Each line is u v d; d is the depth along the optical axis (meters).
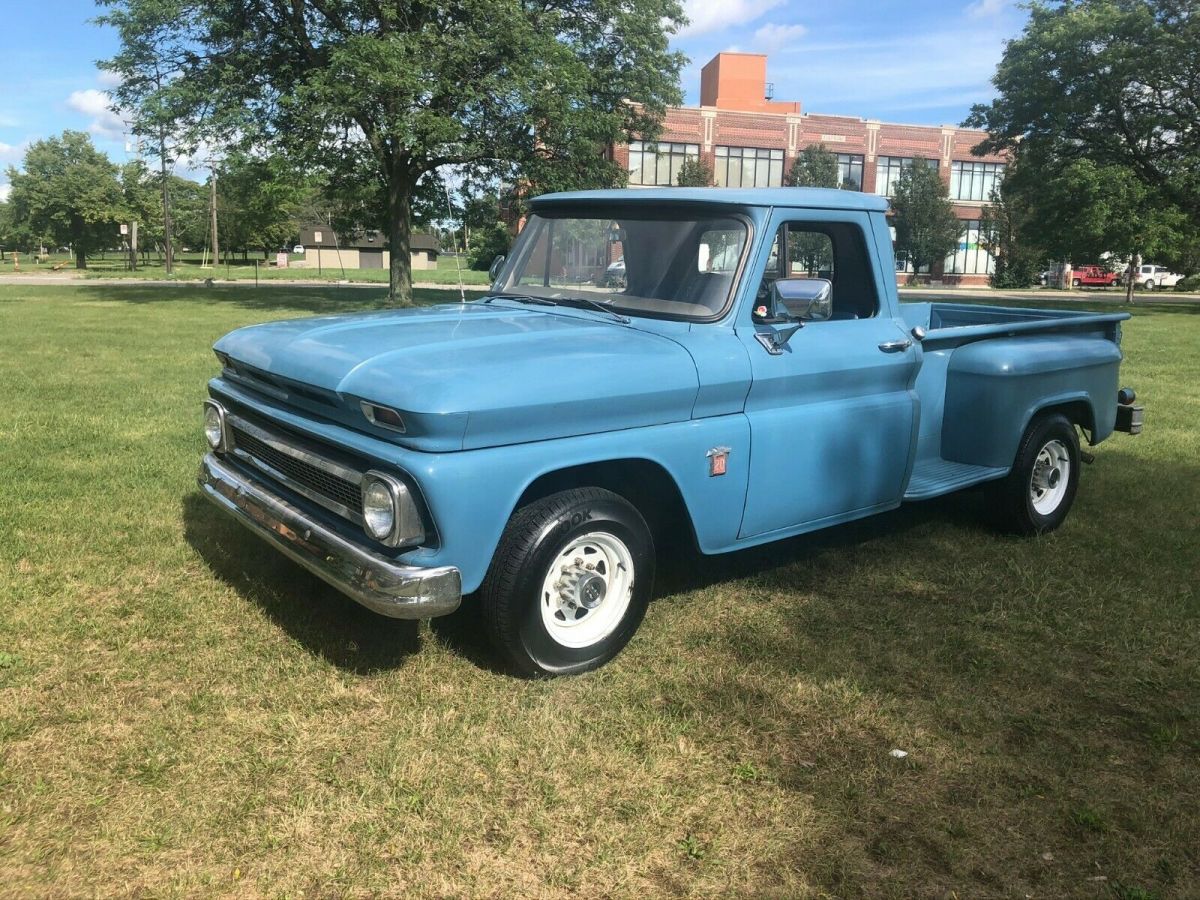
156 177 23.92
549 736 3.03
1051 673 3.63
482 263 15.27
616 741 3.03
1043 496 5.38
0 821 2.52
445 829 2.56
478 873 2.40
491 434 3.00
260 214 37.84
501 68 20.94
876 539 5.21
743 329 3.73
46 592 4.03
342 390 3.11
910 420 4.41
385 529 2.95
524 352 3.27
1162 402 10.08
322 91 19.67
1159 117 30.19
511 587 3.17
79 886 2.30
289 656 3.52
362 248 74.38
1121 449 7.68
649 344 3.51
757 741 3.07
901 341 4.36
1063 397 5.23
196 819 2.56
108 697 3.18
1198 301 39.19
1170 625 4.10
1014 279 54.44
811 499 4.02
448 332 3.59
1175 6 29.95
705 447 3.56
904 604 4.27
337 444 3.18
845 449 4.10
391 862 2.43
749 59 59.34
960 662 3.69
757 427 3.72
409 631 3.75
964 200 58.22
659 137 27.78
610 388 3.24
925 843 2.59
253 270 55.19
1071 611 4.23
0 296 25.53
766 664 3.61
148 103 21.52
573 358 3.25
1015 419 4.91
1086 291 52.03
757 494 3.79
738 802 2.74
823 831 2.62
